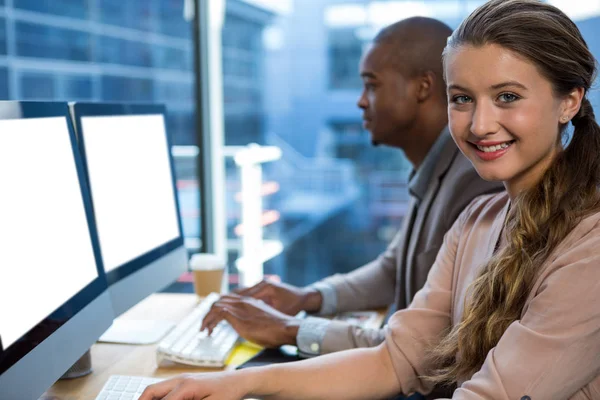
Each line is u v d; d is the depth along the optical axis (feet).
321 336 4.40
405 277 5.49
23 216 3.18
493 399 2.91
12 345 2.90
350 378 3.70
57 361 3.32
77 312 3.62
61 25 24.47
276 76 22.57
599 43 5.36
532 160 3.15
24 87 25.53
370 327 4.87
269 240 11.77
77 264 3.72
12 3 25.71
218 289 6.10
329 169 22.84
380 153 21.66
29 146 3.34
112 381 3.78
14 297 2.98
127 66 22.29
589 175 3.20
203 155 10.14
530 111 3.05
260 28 22.35
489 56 3.03
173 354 4.28
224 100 11.57
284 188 23.54
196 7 9.82
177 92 20.51
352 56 22.26
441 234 5.04
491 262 3.40
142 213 5.04
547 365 2.83
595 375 2.88
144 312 5.60
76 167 3.91
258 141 22.57
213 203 10.41
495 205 3.87
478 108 3.11
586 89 3.22
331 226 24.07
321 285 5.70
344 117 22.58
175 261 5.59
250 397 3.46
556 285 2.90
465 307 3.53
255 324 4.66
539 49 2.98
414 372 3.84
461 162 5.08
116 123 4.73
